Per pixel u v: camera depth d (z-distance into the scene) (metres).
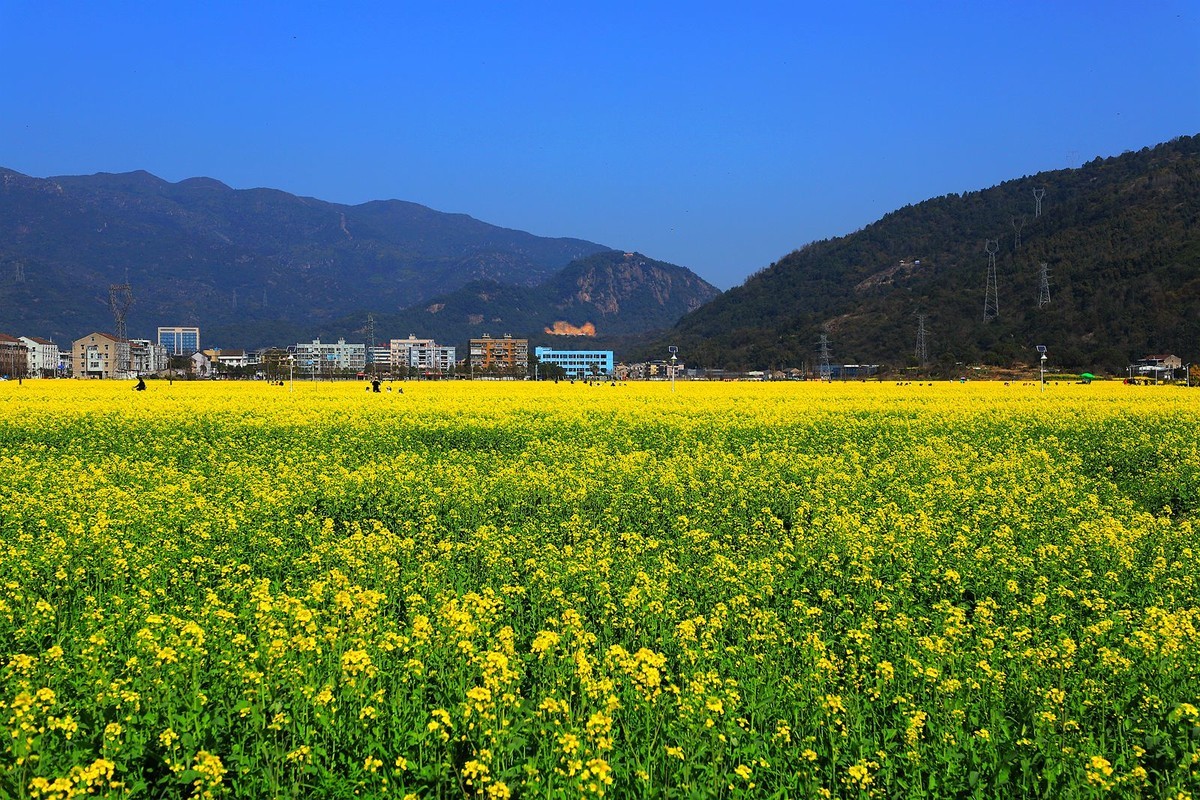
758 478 23.73
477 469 26.53
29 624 11.66
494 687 9.13
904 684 10.41
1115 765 8.77
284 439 33.56
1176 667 10.77
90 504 19.50
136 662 10.03
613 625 12.72
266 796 8.14
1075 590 14.45
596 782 7.81
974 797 8.42
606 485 23.22
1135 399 51.91
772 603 14.16
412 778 8.45
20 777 7.87
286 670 9.81
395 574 14.62
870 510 20.33
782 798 8.30
